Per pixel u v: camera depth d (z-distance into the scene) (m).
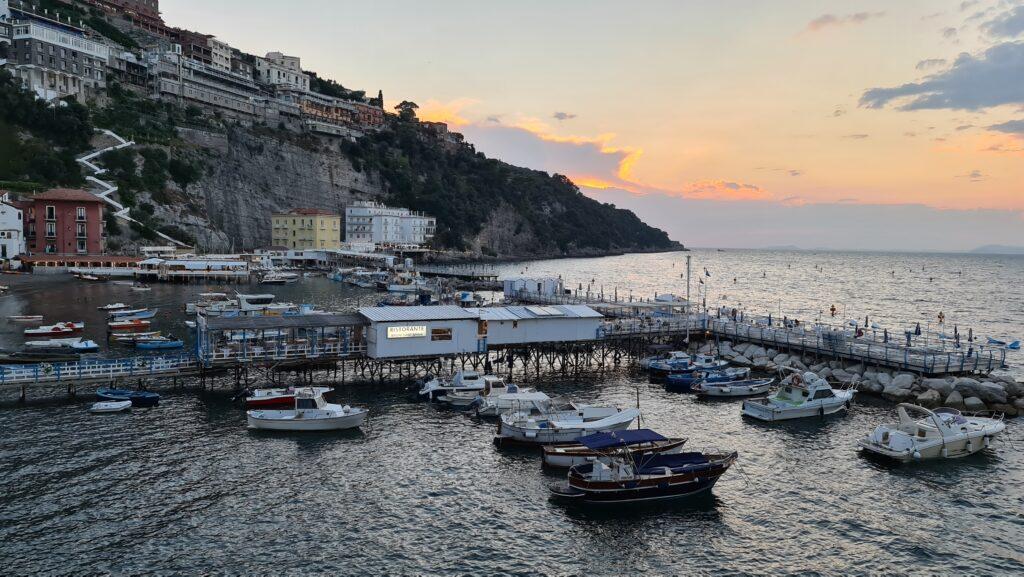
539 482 45.28
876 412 62.12
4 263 152.62
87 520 37.91
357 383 69.62
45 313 107.06
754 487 45.06
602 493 41.62
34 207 159.62
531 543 37.12
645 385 72.88
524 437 51.41
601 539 37.75
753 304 168.50
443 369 76.00
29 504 39.62
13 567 32.97
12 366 65.25
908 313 153.62
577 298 118.00
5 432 51.38
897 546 37.34
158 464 46.28
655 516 40.69
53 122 181.38
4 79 178.12
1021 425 58.25
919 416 60.56
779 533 38.78
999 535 38.72
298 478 44.72
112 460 46.66
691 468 43.47
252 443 50.94
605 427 54.00
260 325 65.31
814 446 52.91
